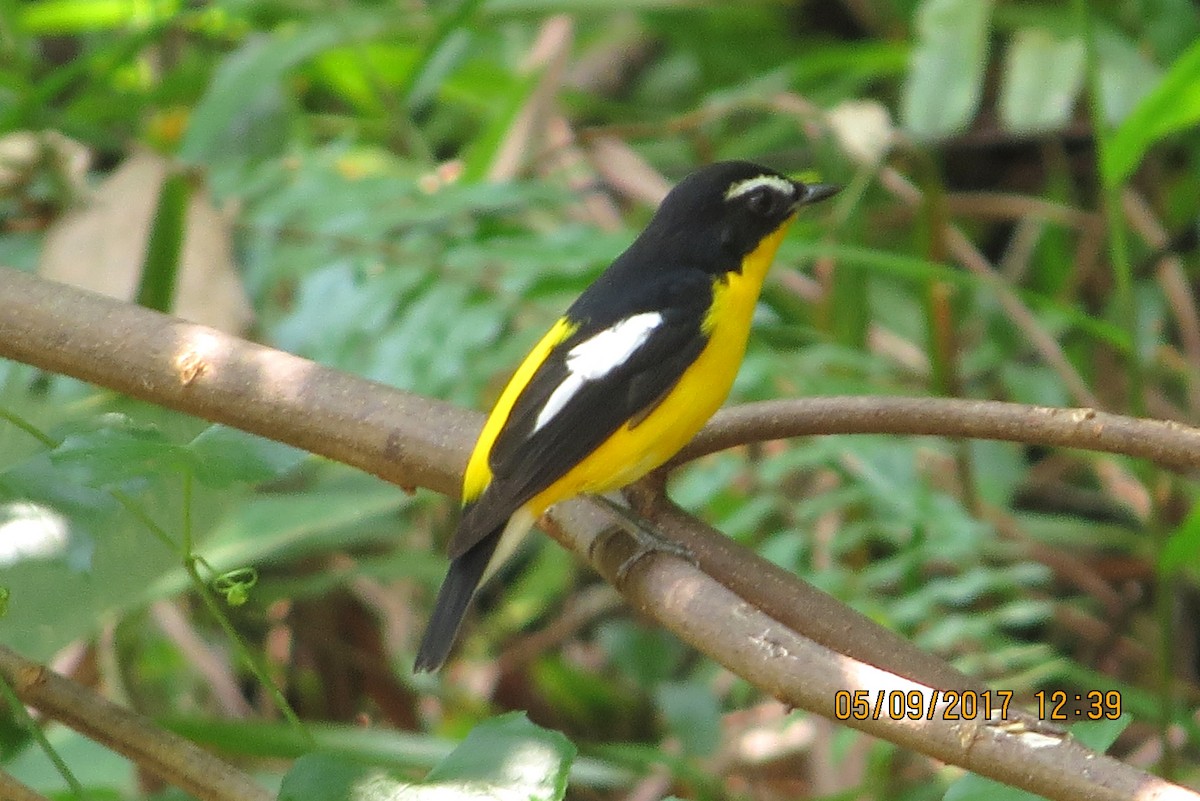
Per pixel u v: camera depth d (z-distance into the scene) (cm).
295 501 987
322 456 654
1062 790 455
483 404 1063
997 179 1505
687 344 732
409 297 964
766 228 800
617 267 788
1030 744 461
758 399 981
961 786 507
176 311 973
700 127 1395
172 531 654
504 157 1238
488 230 1021
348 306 960
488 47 1431
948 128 1141
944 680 607
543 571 1256
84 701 578
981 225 1481
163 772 567
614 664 1260
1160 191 1415
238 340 657
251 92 1126
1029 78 1188
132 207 984
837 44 1472
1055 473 1327
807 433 682
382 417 648
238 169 1060
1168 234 1405
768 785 1126
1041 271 1418
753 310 792
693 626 543
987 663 931
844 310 1134
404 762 883
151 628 1118
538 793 466
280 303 1120
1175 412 1295
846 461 990
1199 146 1326
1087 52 952
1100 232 1336
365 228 995
